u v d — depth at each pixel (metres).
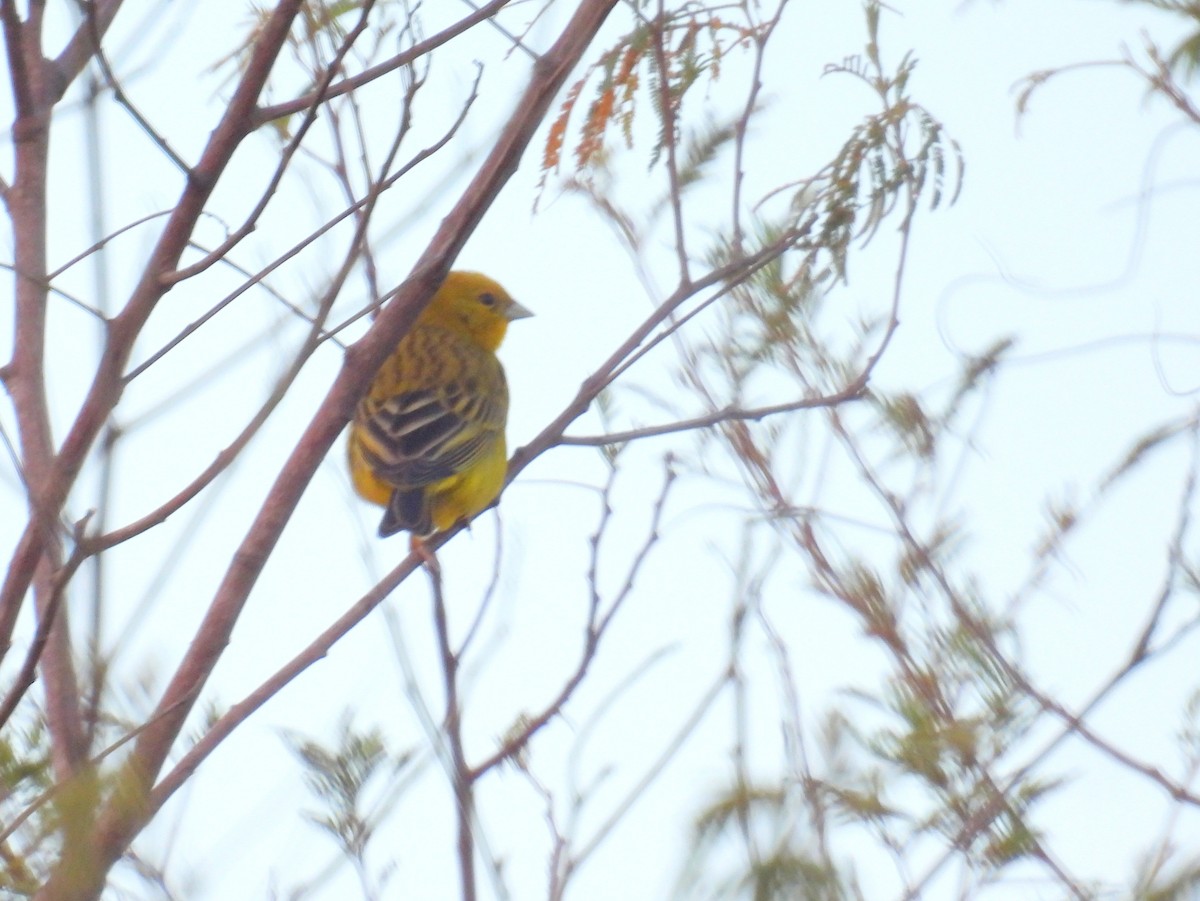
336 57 7.78
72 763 7.26
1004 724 7.50
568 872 7.86
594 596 8.73
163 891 7.09
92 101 8.08
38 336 9.24
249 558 8.63
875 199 10.15
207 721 8.43
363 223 7.79
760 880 5.13
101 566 7.23
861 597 8.95
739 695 8.17
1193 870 5.82
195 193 8.01
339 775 7.79
